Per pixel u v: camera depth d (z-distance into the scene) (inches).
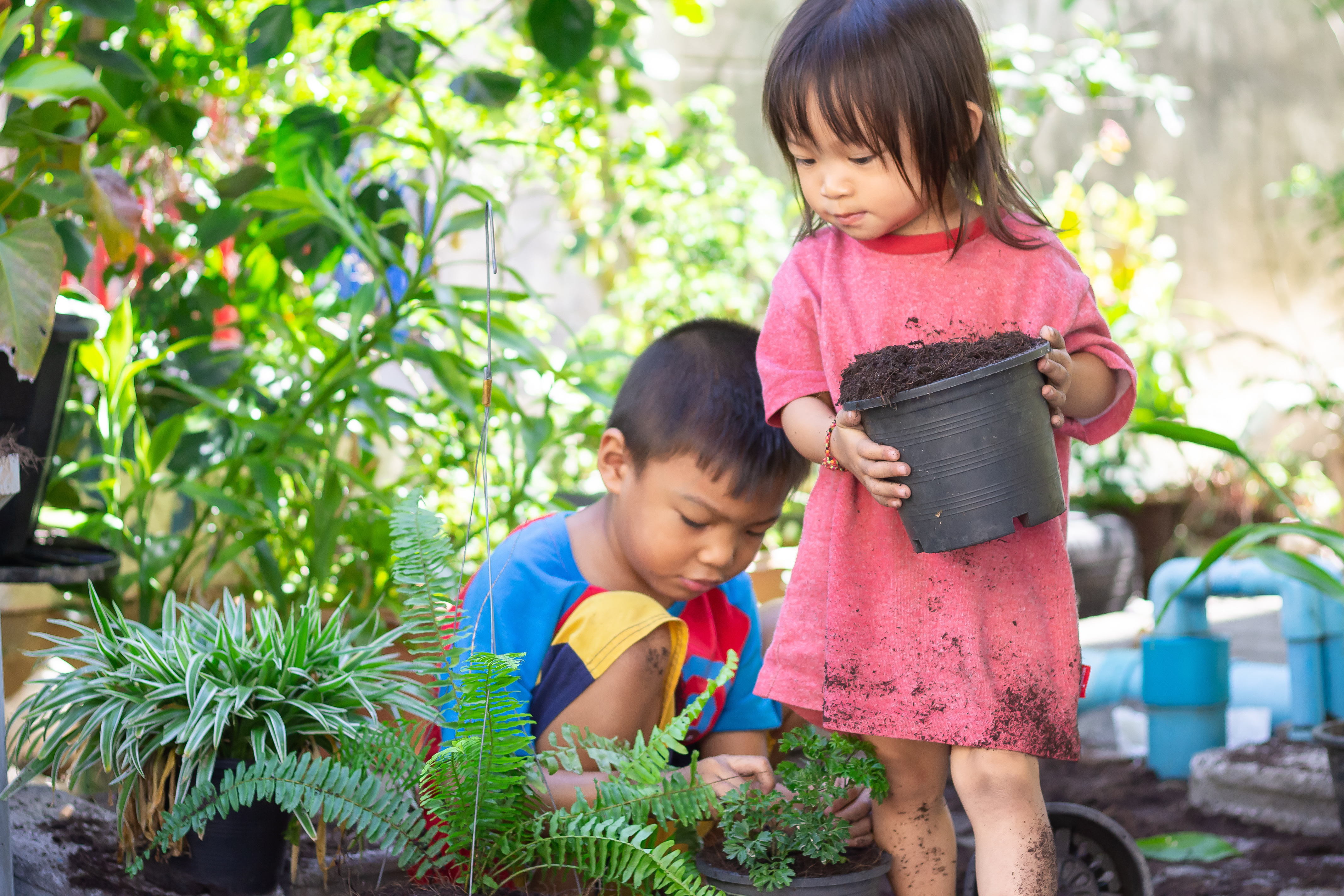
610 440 63.1
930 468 46.6
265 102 118.7
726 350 63.3
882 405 46.6
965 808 54.3
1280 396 209.5
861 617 54.1
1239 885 72.6
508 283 181.0
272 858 56.0
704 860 54.2
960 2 52.2
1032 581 54.0
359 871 59.7
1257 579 96.5
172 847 54.4
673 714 61.6
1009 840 52.7
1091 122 221.1
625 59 127.0
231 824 54.2
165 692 53.6
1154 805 90.8
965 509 46.5
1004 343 47.5
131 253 72.9
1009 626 53.2
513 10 124.0
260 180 96.4
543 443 93.6
